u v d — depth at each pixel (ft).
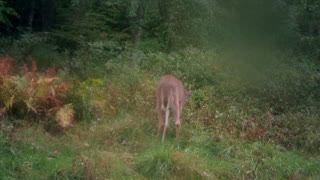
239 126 32.09
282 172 27.78
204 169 26.89
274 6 43.88
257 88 38.14
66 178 25.22
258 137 30.89
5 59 34.60
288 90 37.88
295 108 35.68
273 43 43.88
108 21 50.24
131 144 29.55
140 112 33.04
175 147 29.48
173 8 46.65
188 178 26.30
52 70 34.76
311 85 39.37
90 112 32.24
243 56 41.60
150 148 28.94
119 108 33.37
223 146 29.48
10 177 24.77
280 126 32.83
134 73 37.11
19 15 48.39
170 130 31.50
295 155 29.53
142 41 48.73
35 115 30.94
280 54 44.29
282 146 30.83
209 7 44.65
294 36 46.19
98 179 25.31
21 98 30.76
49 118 30.71
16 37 47.98
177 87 31.35
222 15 44.86
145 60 41.06
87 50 42.19
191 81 38.78
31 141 27.96
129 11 44.88
